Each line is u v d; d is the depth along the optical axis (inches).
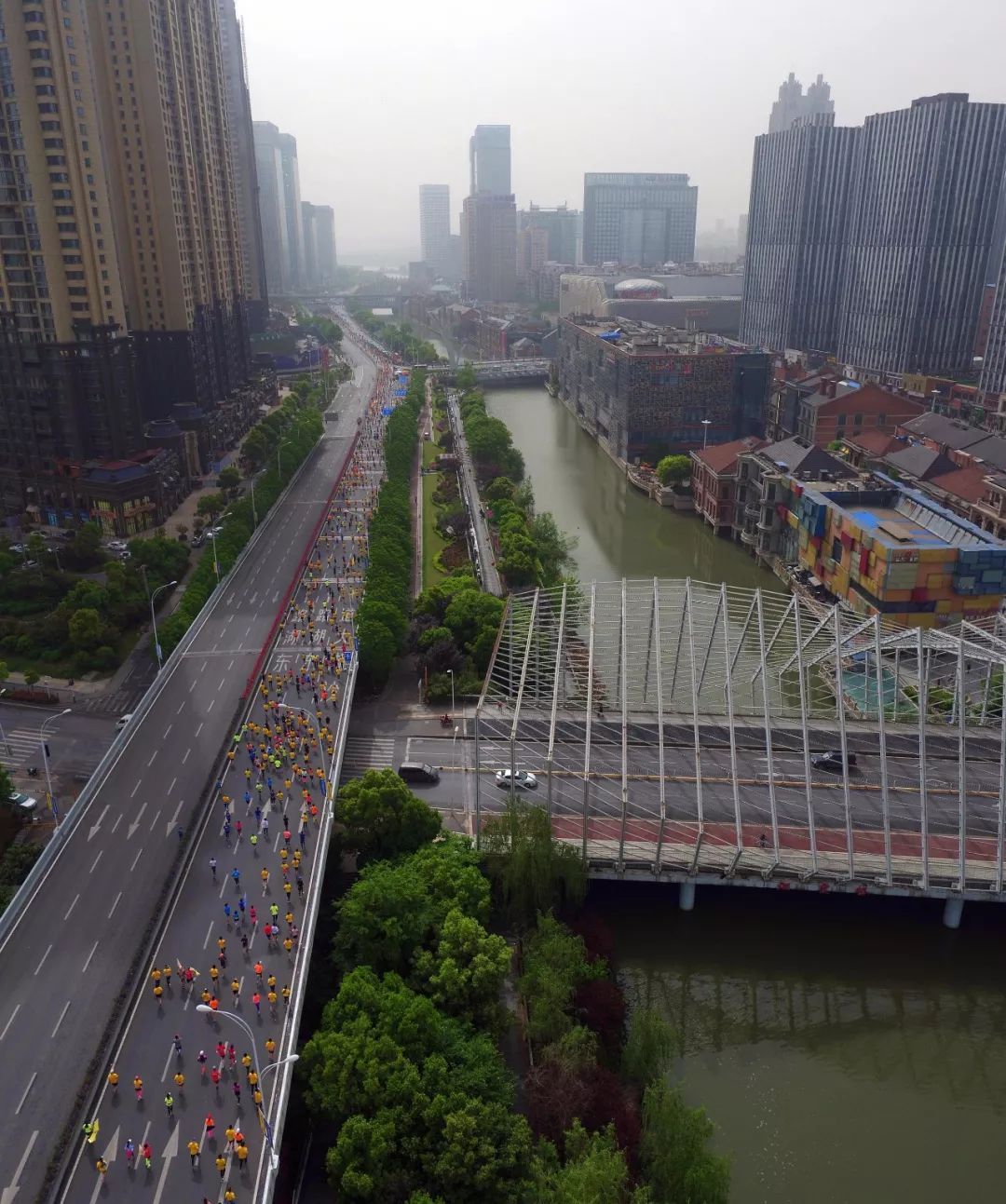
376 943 3661.4
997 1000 4136.3
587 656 6166.3
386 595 6943.9
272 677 6343.5
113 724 5959.6
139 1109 3107.8
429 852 4192.9
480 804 4877.0
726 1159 2950.3
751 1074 3791.8
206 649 6781.5
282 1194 2987.2
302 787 5000.0
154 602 7603.4
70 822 4579.2
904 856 4463.6
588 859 4375.0
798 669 5231.3
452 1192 2763.3
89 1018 3464.6
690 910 4517.7
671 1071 3779.5
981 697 5910.4
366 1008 3284.9
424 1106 2930.6
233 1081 3213.6
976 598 6727.4
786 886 4360.2
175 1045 3334.2
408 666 6806.1
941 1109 3661.4
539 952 3796.8
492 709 6082.7
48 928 3922.2
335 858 4441.4
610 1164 2785.4
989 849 4532.5
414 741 5738.2
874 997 4141.2
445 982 3435.0
